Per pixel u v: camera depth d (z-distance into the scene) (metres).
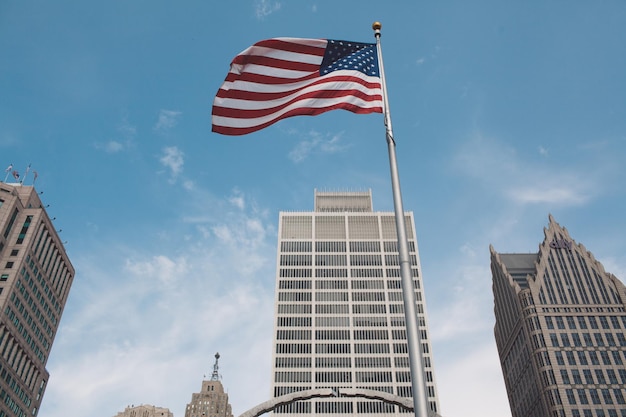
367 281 188.50
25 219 157.38
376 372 168.88
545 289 197.62
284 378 167.75
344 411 160.75
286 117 31.44
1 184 157.38
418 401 18.64
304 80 32.38
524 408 198.38
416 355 19.59
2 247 148.50
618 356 181.12
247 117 31.83
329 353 172.75
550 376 178.25
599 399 172.75
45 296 164.25
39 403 162.88
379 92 30.95
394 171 26.27
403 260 22.36
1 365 137.50
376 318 180.25
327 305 183.25
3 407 138.62
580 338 185.62
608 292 195.75
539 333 187.38
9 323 141.50
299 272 191.00
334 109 31.03
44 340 164.12
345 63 32.56
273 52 33.03
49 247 166.38
